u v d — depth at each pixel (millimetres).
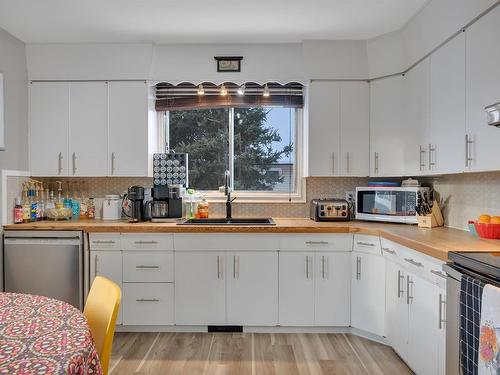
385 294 2799
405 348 2453
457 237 2400
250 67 3467
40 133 3449
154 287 3061
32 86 3441
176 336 3008
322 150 3436
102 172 3467
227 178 3561
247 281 3047
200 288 3059
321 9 2766
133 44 3363
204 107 3723
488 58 2062
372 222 3322
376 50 3297
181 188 3584
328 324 3049
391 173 3309
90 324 1469
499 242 2186
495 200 2445
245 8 2752
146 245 3053
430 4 2594
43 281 3051
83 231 3053
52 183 3691
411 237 2398
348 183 3746
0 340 1091
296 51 3424
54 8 2729
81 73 3438
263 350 2750
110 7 2725
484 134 2105
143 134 3467
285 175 3824
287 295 3047
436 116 2656
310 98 3436
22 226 3047
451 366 1768
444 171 2547
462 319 1599
